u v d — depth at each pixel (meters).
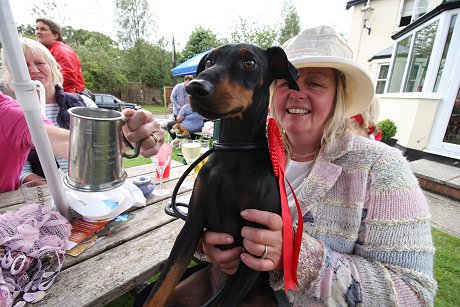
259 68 0.76
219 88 0.67
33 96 0.89
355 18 10.05
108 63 21.50
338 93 1.15
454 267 2.39
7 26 0.77
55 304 0.86
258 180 0.79
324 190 1.04
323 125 1.17
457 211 3.59
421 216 0.93
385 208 0.95
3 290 0.79
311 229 1.05
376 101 1.67
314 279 0.89
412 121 5.55
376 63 8.93
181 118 5.90
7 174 1.69
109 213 1.24
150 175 2.11
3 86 2.12
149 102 23.86
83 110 0.96
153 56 24.73
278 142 0.91
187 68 6.97
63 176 1.27
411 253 0.90
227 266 0.88
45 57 2.31
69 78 3.83
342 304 0.88
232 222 0.84
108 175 0.95
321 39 1.16
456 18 4.75
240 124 0.79
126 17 24.23
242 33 19.97
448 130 5.06
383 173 0.99
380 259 0.94
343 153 1.07
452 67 4.88
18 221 0.99
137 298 1.07
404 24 8.88
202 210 0.86
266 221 0.77
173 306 0.97
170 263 0.87
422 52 5.67
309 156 1.27
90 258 1.09
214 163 0.83
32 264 0.92
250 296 0.97
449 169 4.62
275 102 1.21
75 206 1.23
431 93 5.20
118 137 0.94
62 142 1.21
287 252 0.80
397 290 0.84
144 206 1.55
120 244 1.20
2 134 1.52
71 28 23.20
